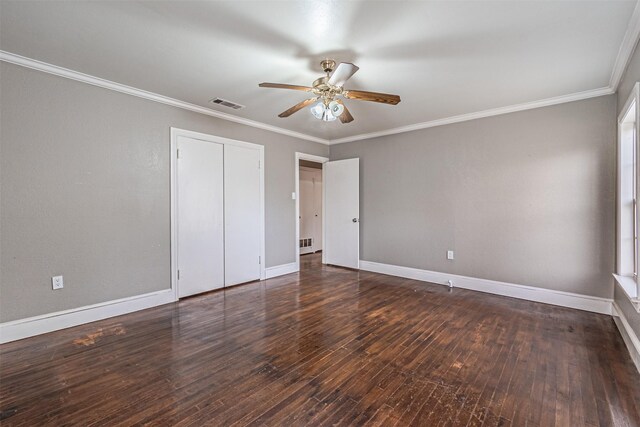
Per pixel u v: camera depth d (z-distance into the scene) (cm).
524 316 307
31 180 260
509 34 213
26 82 256
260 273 455
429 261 444
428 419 162
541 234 350
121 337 261
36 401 176
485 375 203
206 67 267
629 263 281
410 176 461
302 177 699
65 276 279
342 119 301
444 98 339
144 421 160
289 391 186
